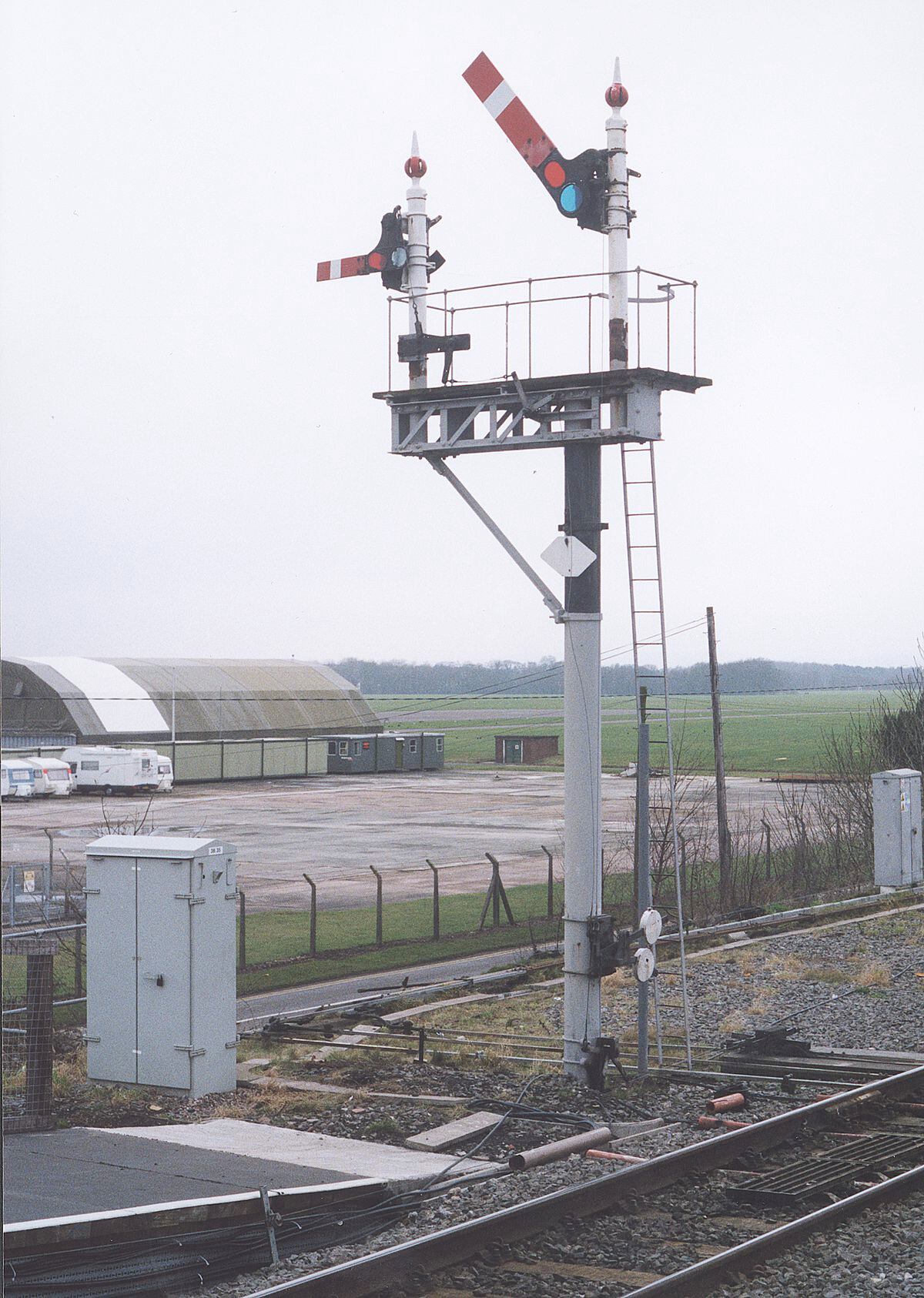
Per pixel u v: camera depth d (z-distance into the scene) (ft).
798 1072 48.39
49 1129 37.99
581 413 45.85
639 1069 47.34
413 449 48.47
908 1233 29.68
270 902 103.35
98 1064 45.88
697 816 152.97
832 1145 37.96
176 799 204.23
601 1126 40.09
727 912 95.30
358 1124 41.27
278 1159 35.12
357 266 49.60
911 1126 40.11
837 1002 64.03
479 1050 53.21
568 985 46.65
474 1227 28.73
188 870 44.39
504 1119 40.88
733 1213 31.89
